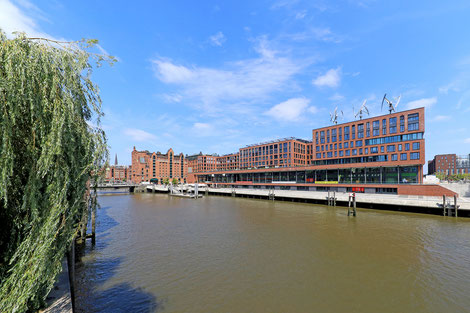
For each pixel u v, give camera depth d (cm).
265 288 1370
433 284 1409
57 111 620
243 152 12550
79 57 694
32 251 606
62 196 632
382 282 1438
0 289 586
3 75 547
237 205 5291
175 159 15975
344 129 7081
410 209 3844
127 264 1756
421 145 5416
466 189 5206
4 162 530
